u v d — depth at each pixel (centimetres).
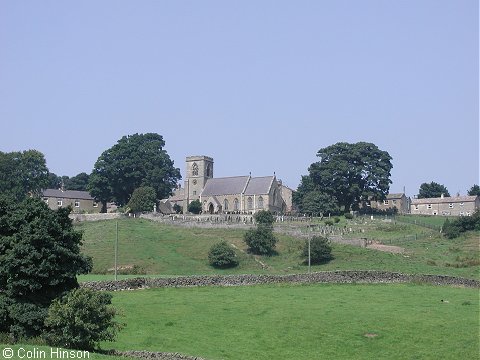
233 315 7019
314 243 11575
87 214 17275
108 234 14325
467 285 9338
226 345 6012
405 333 6481
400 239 13850
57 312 5028
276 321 6825
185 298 7800
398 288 8919
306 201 19738
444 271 10469
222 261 11581
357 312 7256
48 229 5478
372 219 17612
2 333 5153
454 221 14950
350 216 18025
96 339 5156
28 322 5122
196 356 5528
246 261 11931
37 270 5266
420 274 9519
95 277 8875
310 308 7412
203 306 7375
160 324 6556
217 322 6731
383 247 12562
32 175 17862
